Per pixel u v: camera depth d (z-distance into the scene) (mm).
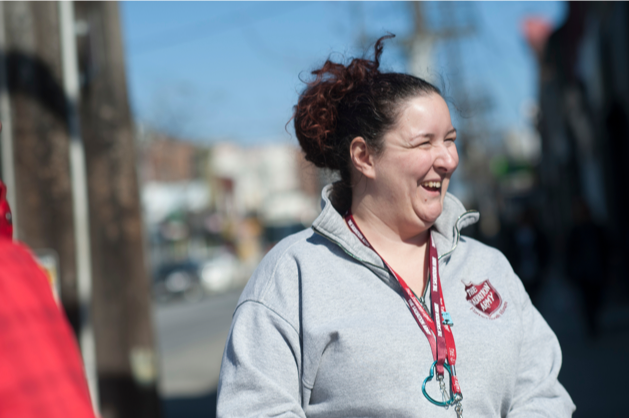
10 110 3547
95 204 3918
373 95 1854
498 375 1766
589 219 8672
